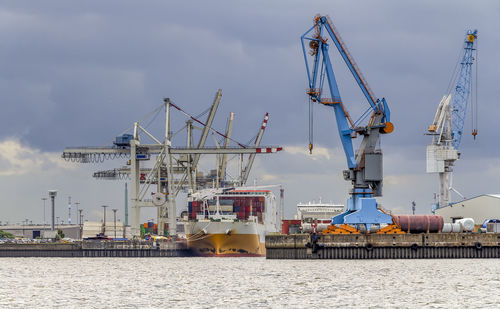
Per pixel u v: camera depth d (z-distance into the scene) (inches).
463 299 4803.2
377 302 4699.8
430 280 5866.1
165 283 5979.3
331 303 4672.7
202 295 5123.0
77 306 4645.7
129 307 4579.2
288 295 5068.9
